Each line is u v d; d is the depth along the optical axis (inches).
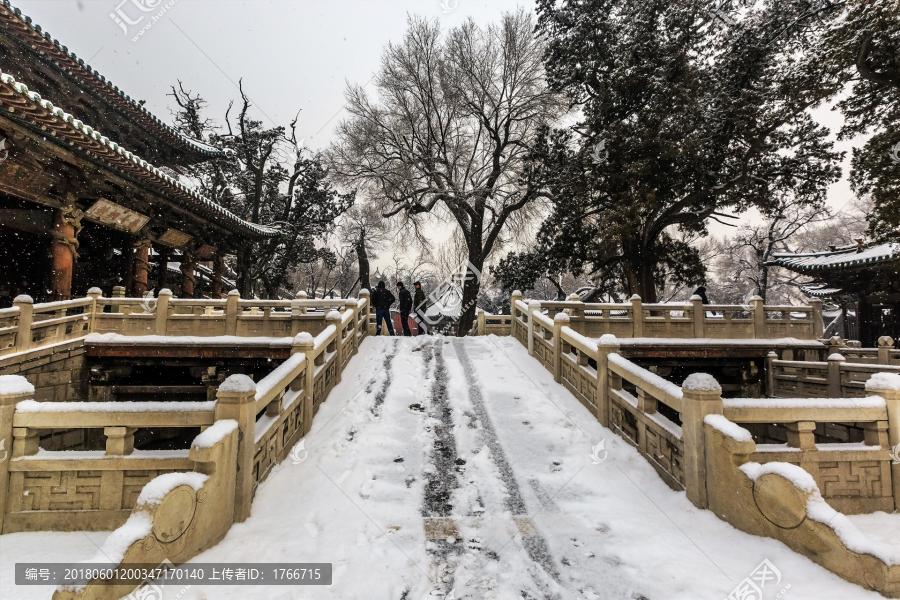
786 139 609.9
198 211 594.2
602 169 651.5
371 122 908.6
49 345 327.3
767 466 153.2
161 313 381.4
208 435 149.7
